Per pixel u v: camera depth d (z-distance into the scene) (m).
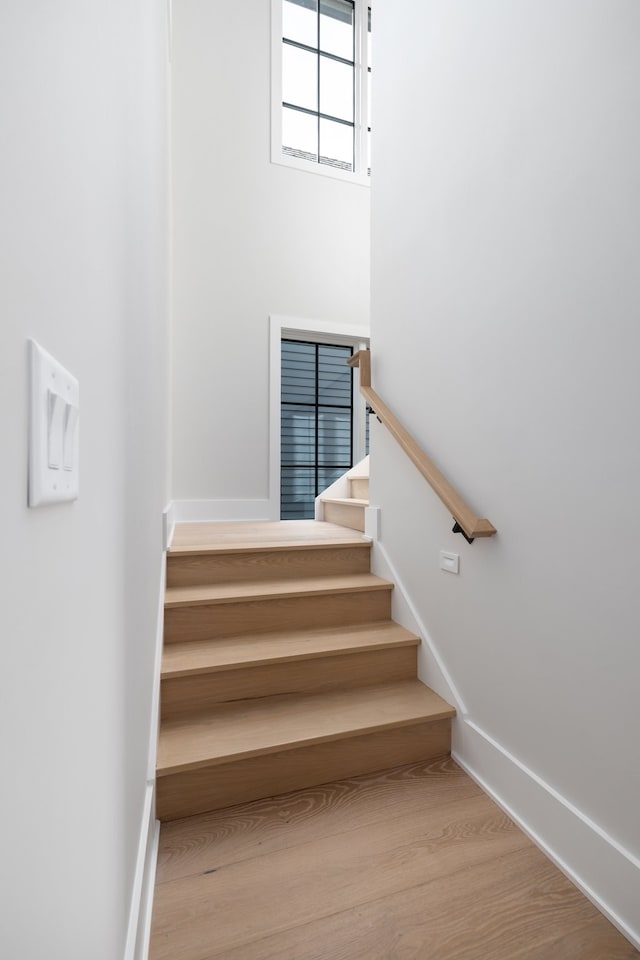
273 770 1.49
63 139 0.44
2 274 0.30
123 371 0.84
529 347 1.37
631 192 1.06
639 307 1.05
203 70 3.39
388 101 2.18
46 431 0.37
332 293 3.72
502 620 1.48
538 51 1.32
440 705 1.72
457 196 1.69
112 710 0.70
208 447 3.36
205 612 1.87
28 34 0.35
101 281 0.62
